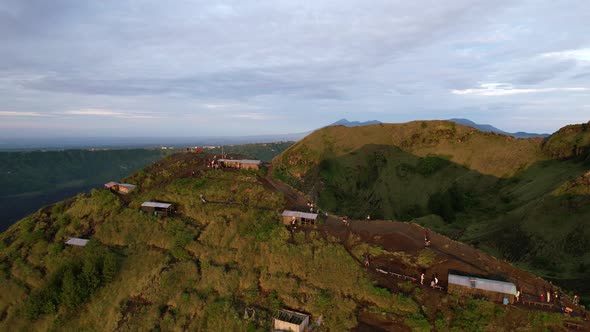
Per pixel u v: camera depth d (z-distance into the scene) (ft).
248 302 108.58
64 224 151.23
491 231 227.81
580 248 173.78
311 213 139.13
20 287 127.03
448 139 357.61
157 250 131.95
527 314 93.86
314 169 364.17
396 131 388.78
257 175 173.68
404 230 133.90
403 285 106.52
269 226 132.57
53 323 114.11
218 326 103.24
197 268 121.49
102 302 117.19
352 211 312.29
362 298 105.60
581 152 271.69
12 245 145.07
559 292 103.30
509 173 301.84
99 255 130.62
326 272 113.60
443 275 109.19
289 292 109.50
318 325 99.71
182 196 154.71
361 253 119.75
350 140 388.16
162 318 107.86
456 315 96.12
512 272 109.91
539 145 311.88
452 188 306.76
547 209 207.62
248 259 122.01
